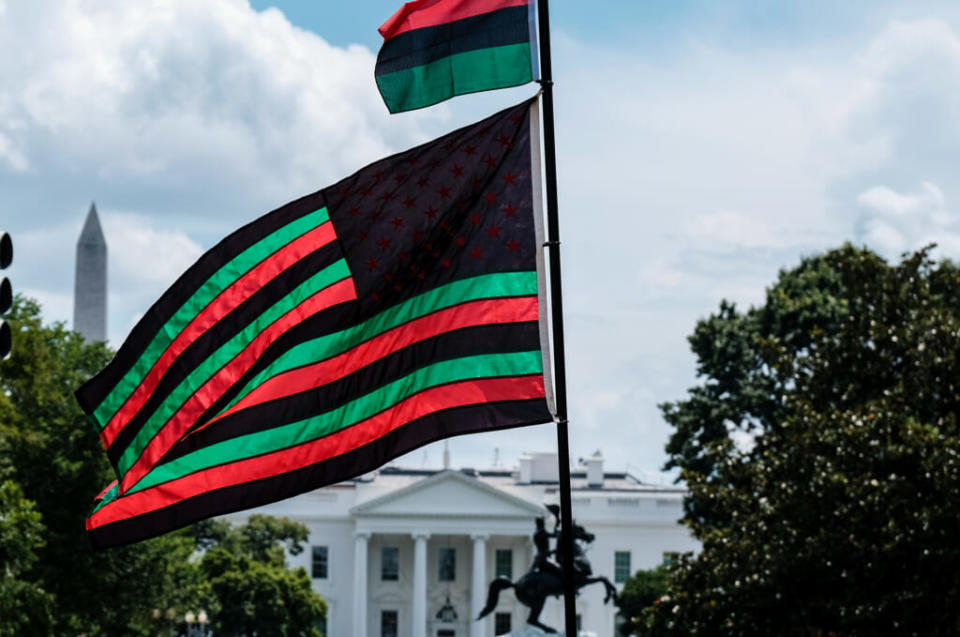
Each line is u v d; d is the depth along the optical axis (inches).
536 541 2502.5
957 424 1738.4
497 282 697.6
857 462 1654.8
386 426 690.8
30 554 2257.6
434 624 6205.7
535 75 693.3
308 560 6225.4
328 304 701.3
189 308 704.4
